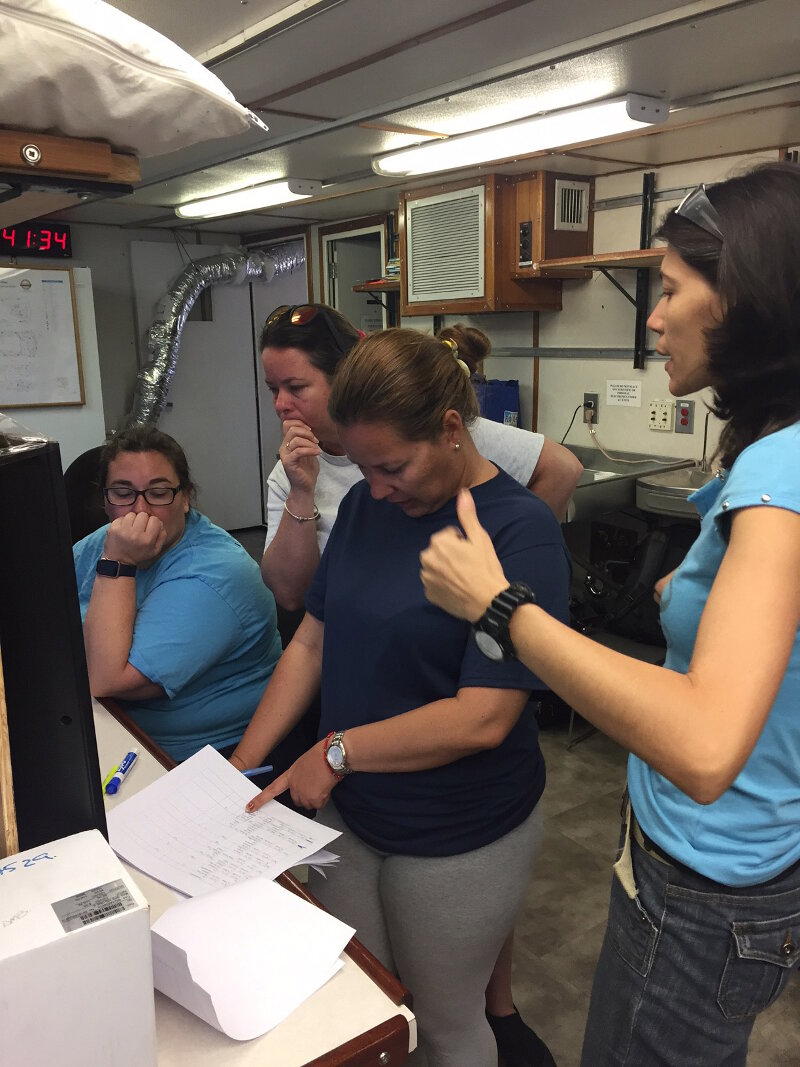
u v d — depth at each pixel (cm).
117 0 171
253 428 625
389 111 243
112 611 151
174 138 74
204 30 188
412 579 113
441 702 110
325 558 137
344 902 128
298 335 149
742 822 86
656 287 332
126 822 111
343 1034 78
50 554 70
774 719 83
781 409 79
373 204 423
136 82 67
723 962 90
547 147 277
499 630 73
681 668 90
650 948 94
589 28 181
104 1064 62
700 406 325
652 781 95
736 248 74
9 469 67
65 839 68
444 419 105
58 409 477
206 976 82
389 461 105
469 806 117
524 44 192
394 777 117
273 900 92
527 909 211
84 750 77
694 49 191
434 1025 128
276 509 180
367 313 511
